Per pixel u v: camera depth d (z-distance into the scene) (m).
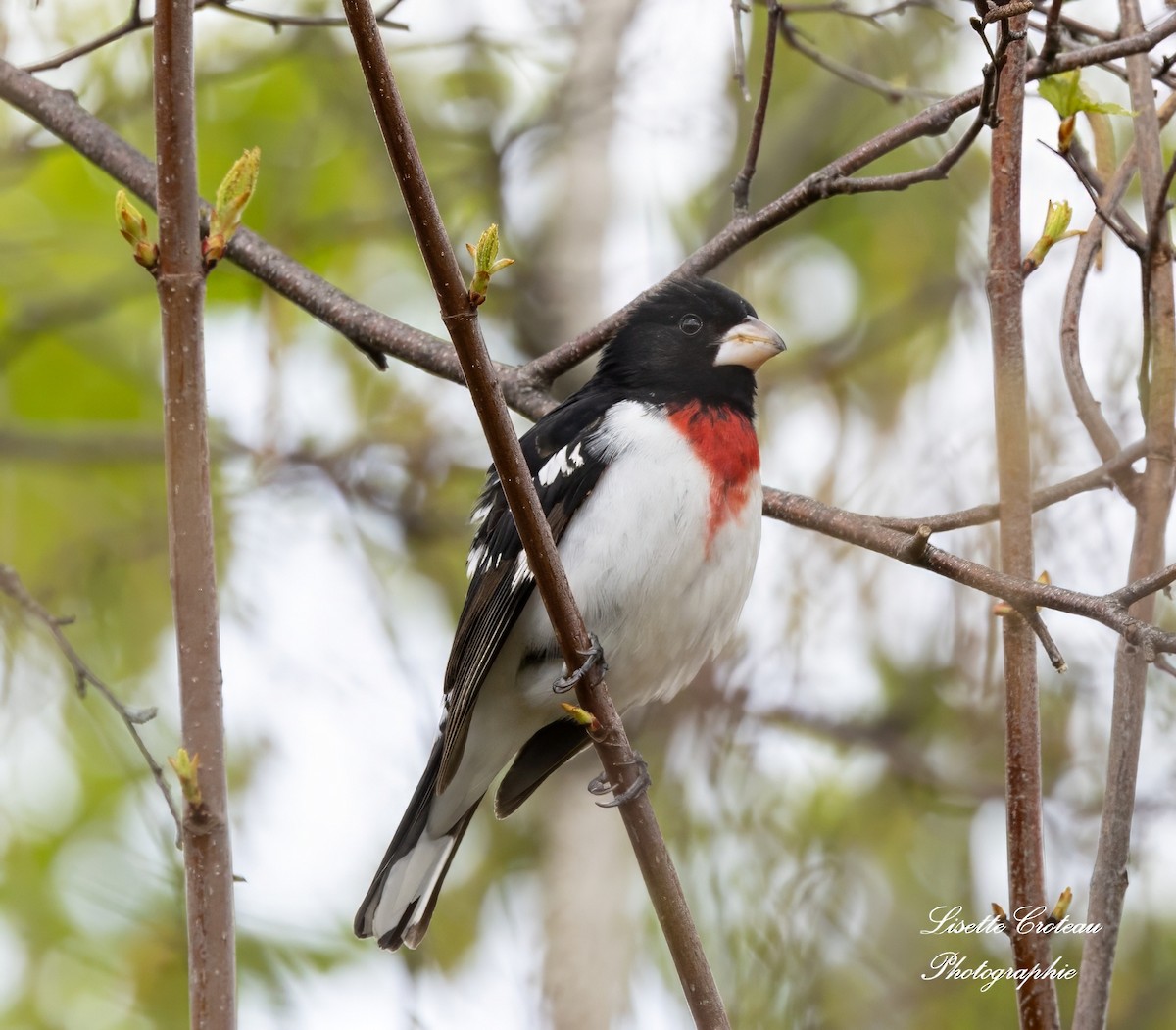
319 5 11.98
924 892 11.49
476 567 8.50
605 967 10.50
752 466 8.26
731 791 11.19
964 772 11.77
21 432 11.71
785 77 13.26
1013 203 6.19
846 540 7.36
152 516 12.46
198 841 4.98
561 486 8.20
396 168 5.41
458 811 8.62
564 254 12.78
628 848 11.11
